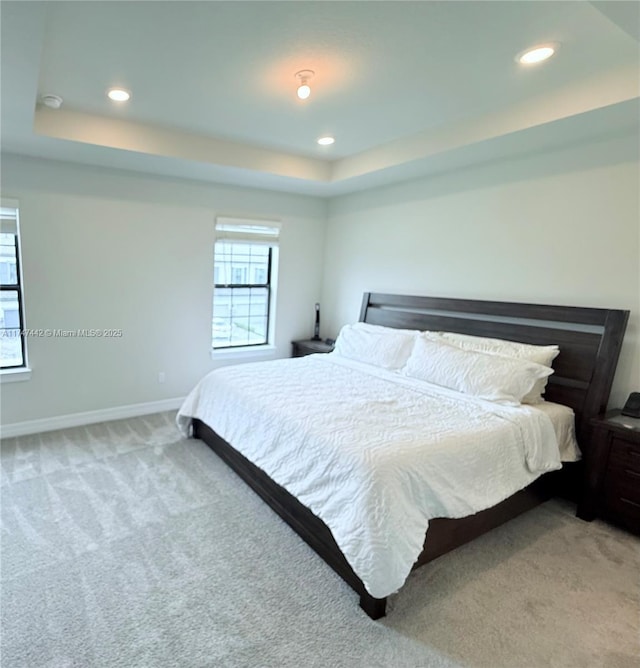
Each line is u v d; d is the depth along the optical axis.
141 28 1.85
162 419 4.07
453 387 3.00
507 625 1.81
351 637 1.72
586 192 2.84
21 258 3.40
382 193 4.39
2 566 2.03
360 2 1.66
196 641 1.67
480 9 1.69
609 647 1.72
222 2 1.66
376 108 2.74
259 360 4.97
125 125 3.06
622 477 2.46
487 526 2.39
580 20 1.76
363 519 1.80
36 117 2.75
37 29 1.62
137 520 2.45
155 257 4.05
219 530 2.38
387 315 4.24
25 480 2.84
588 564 2.21
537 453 2.44
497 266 3.40
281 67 2.21
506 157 3.24
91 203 3.65
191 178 4.10
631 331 2.69
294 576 2.05
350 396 2.85
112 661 1.57
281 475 2.33
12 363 3.56
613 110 2.28
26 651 1.59
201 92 2.54
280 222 4.81
